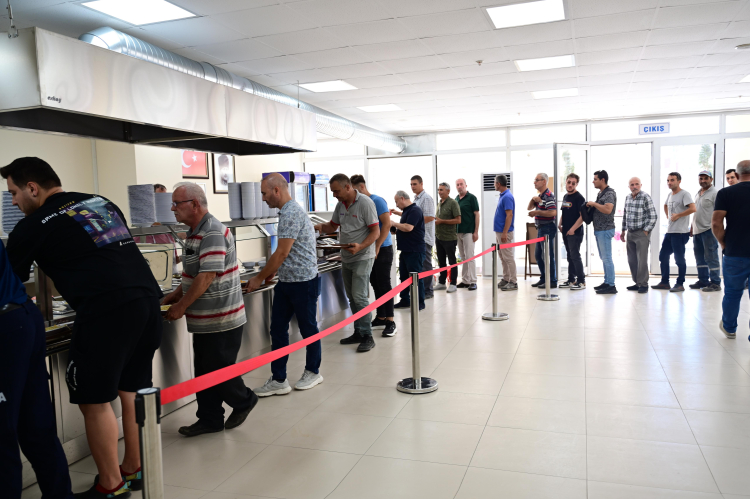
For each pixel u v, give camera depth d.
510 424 2.93
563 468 2.41
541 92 7.58
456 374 3.85
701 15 4.61
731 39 5.29
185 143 4.45
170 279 3.36
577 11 4.48
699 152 9.10
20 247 2.08
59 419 2.61
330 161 11.51
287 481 2.40
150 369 2.45
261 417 3.17
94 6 4.10
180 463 2.61
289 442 2.81
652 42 5.35
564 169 8.33
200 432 2.95
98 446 2.23
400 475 2.41
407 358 4.30
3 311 1.88
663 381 3.54
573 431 2.81
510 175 8.98
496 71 6.36
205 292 2.83
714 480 2.27
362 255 4.54
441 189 7.54
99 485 2.27
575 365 3.95
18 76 2.43
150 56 4.50
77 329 2.18
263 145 4.96
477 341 4.77
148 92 3.06
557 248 7.47
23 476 2.42
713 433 2.73
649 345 4.44
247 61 5.76
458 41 5.20
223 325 2.86
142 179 6.73
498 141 10.55
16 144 5.86
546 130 10.21
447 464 2.49
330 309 5.36
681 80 6.94
